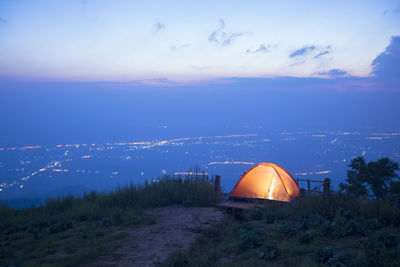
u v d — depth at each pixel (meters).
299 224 6.92
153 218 9.02
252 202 11.27
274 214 8.45
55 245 7.14
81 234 7.86
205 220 8.56
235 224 8.25
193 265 5.29
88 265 5.52
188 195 11.63
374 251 4.17
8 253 6.77
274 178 11.52
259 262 5.11
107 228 8.37
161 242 6.66
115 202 11.93
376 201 7.50
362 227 6.17
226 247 6.32
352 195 8.33
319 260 4.64
